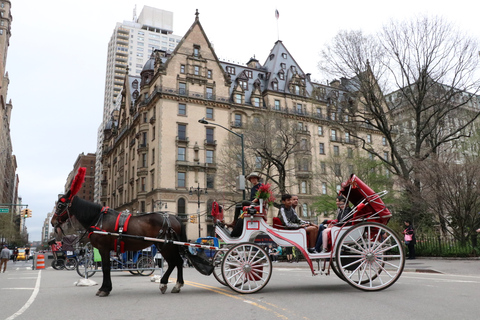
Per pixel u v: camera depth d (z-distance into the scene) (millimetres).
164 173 49094
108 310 6207
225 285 8961
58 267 23609
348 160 36688
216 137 53188
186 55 54156
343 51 25609
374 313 5406
